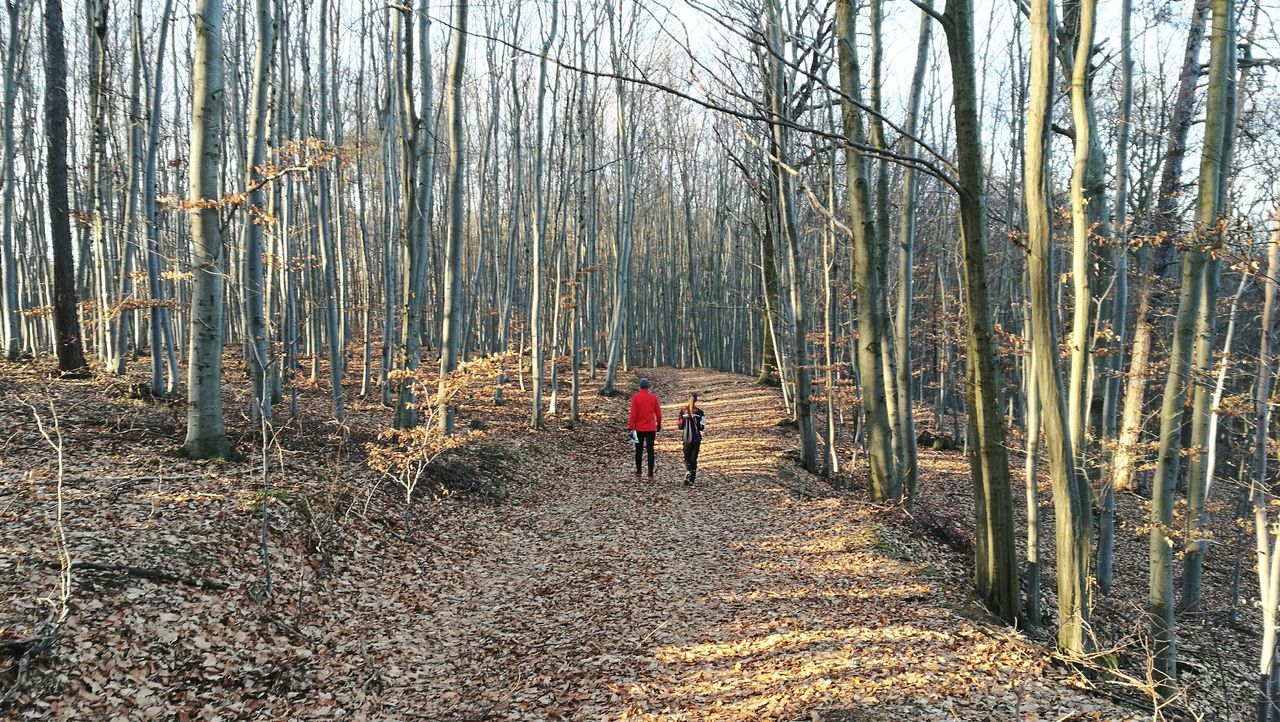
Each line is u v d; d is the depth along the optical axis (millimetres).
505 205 34125
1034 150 5434
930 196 19875
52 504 6375
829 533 9328
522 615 6852
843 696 4797
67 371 13680
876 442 10812
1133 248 7992
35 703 4090
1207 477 7039
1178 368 7551
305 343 25562
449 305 12273
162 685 4633
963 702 4762
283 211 16125
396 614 6590
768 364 28281
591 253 23172
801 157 14695
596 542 9195
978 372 6648
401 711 5098
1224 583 11531
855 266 10344
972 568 9156
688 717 4785
